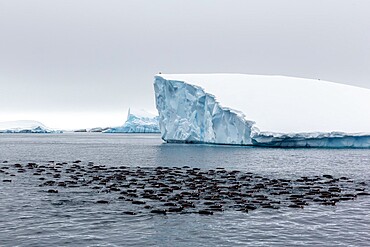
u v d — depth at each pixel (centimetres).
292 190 3869
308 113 9069
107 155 8125
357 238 2511
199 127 9562
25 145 12275
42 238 2467
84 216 2931
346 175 5072
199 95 9262
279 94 9719
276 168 5684
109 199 3434
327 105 9519
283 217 2933
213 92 9250
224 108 8706
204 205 3222
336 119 8925
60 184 4116
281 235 2562
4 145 12231
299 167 5806
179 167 5716
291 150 8544
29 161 6775
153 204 3253
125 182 4234
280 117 8800
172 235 2550
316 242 2441
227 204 3262
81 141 15750
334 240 2477
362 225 2772
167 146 10119
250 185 4094
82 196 3556
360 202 3419
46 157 7662
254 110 8906
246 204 3272
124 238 2489
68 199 3447
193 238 2503
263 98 9412
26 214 2988
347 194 3694
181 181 4278
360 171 5438
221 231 2627
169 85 9850
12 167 5709
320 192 3766
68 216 2931
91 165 5994
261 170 5469
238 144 9156
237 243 2427
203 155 7550
